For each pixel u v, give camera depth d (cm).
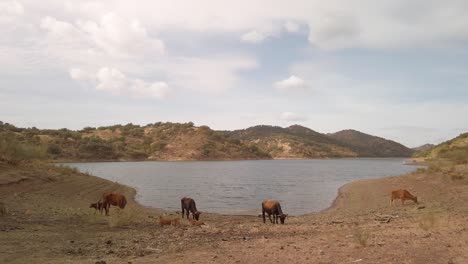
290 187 5044
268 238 1227
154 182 5812
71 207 2159
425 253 874
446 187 2944
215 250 996
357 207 2730
